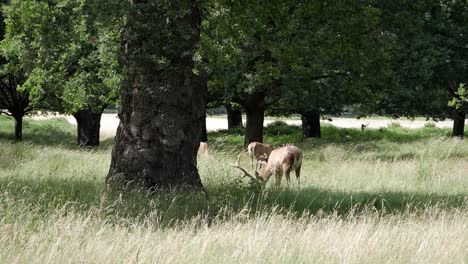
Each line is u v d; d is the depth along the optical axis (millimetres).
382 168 38219
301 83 49938
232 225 17969
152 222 18141
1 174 30406
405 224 19016
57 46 48062
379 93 52000
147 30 24891
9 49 52656
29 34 50219
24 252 13320
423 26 53938
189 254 13875
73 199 22312
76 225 15906
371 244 15062
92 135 69062
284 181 33688
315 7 33469
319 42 38844
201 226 18328
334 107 63812
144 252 13695
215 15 27891
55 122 105938
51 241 14383
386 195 27234
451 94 65312
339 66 47812
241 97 53031
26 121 97500
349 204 24609
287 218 19547
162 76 26250
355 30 36969
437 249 15117
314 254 14227
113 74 47031
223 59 28266
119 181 26281
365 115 65938
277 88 50875
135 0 25891
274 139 81000
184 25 25188
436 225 18609
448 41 52594
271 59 46531
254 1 28859
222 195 24734
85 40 47938
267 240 15125
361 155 49969
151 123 26328
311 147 59562
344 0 34219
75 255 13258
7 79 73625
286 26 32438
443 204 24203
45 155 39594
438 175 34469
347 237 16062
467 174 35938
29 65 52312
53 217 16969
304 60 45281
